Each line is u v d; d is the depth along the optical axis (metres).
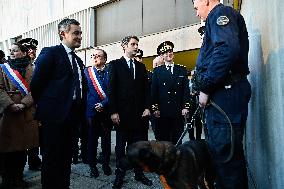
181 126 3.92
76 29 2.71
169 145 2.06
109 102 3.40
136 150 1.99
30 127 3.41
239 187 1.95
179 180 2.03
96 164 4.22
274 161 1.81
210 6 2.10
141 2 12.35
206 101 2.02
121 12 13.14
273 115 1.83
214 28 1.91
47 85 2.61
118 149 3.33
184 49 10.52
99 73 4.09
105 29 13.78
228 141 1.94
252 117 2.67
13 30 17.97
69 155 2.71
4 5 18.59
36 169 4.14
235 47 1.82
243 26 2.03
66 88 2.61
